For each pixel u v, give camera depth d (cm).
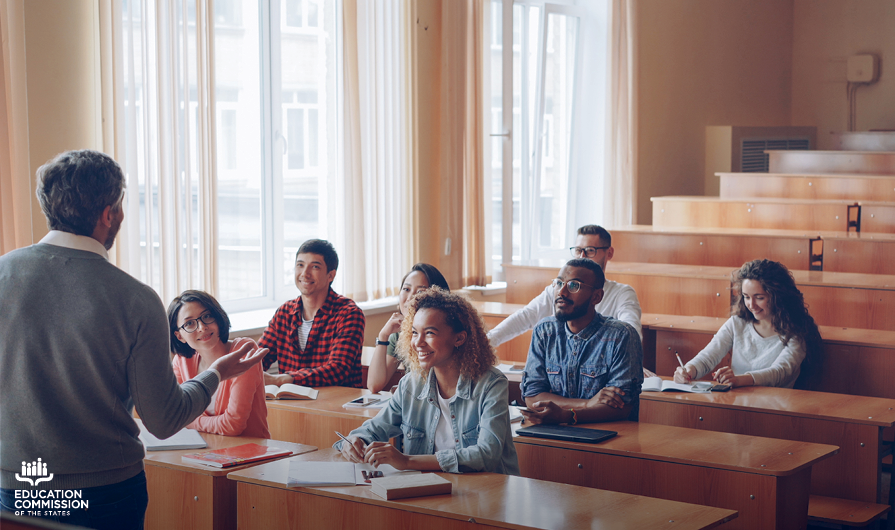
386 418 251
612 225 664
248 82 469
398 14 502
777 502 232
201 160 410
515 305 481
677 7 741
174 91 396
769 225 591
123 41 379
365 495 207
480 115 554
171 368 178
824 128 912
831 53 902
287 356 361
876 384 369
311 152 497
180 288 404
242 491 224
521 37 632
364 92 488
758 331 366
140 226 393
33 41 344
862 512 285
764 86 877
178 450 253
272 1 473
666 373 418
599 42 679
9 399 167
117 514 173
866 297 430
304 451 253
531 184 652
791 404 312
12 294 166
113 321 167
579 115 691
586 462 260
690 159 770
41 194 170
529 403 303
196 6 403
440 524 196
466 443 237
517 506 198
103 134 367
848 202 562
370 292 500
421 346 235
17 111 332
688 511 196
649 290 487
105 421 170
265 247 483
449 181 531
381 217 505
